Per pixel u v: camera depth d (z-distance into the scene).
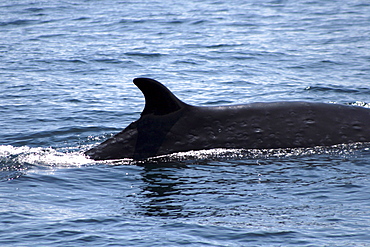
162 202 34.28
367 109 45.41
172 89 71.75
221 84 74.31
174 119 43.22
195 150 42.38
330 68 83.12
